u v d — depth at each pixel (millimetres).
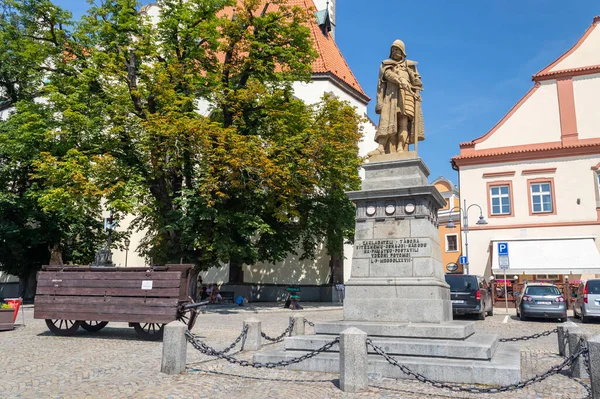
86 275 12023
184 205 21359
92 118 21203
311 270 33031
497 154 31578
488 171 31906
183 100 20984
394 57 11250
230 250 21000
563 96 31062
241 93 21234
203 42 23922
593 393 5828
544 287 19297
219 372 7828
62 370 8023
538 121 31422
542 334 9844
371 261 9891
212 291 26703
